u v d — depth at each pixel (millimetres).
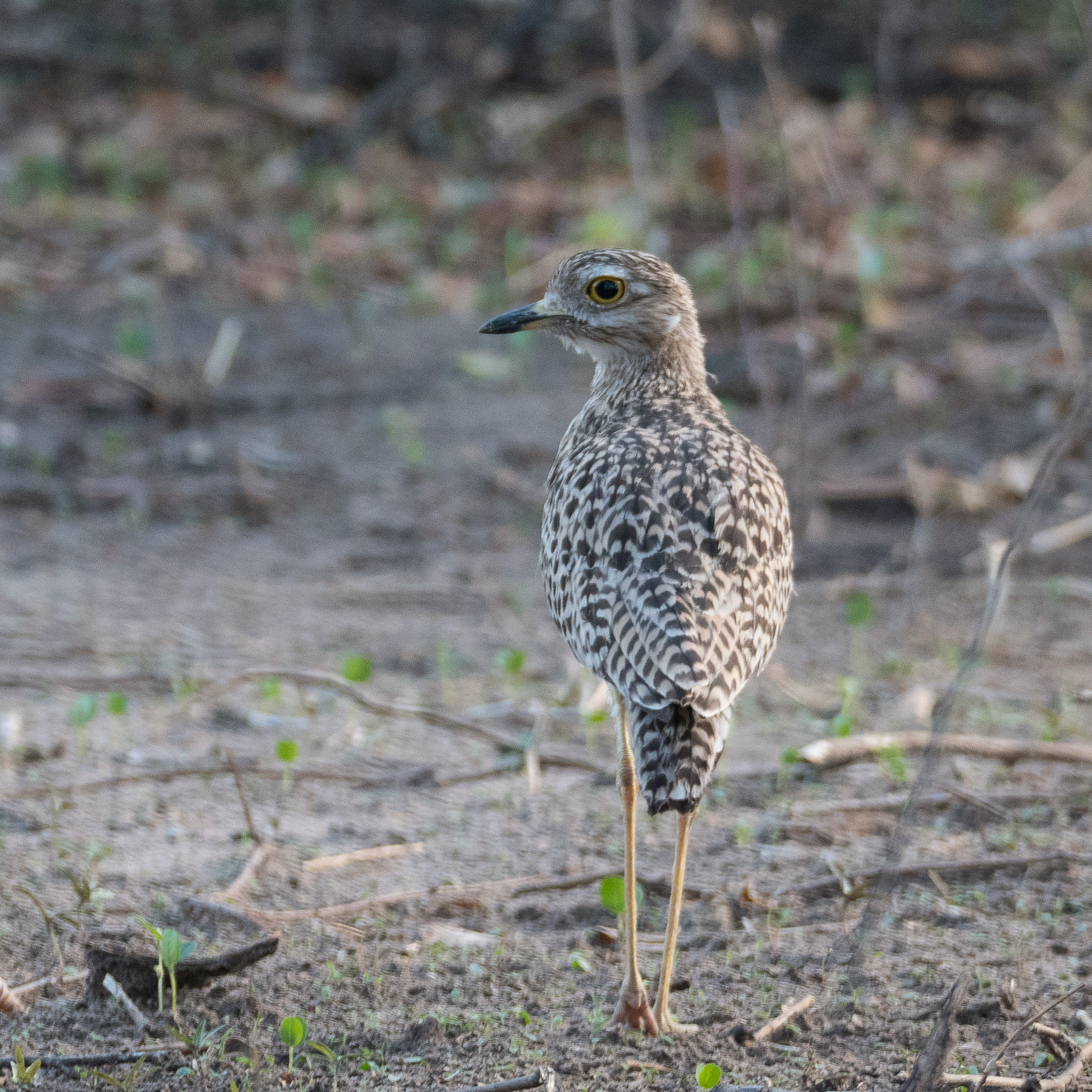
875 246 16938
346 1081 6020
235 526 13406
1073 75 24641
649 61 24578
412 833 8352
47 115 22609
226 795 8805
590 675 10227
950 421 15062
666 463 6410
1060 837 8133
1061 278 18266
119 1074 6008
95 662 10750
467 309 18078
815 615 11812
